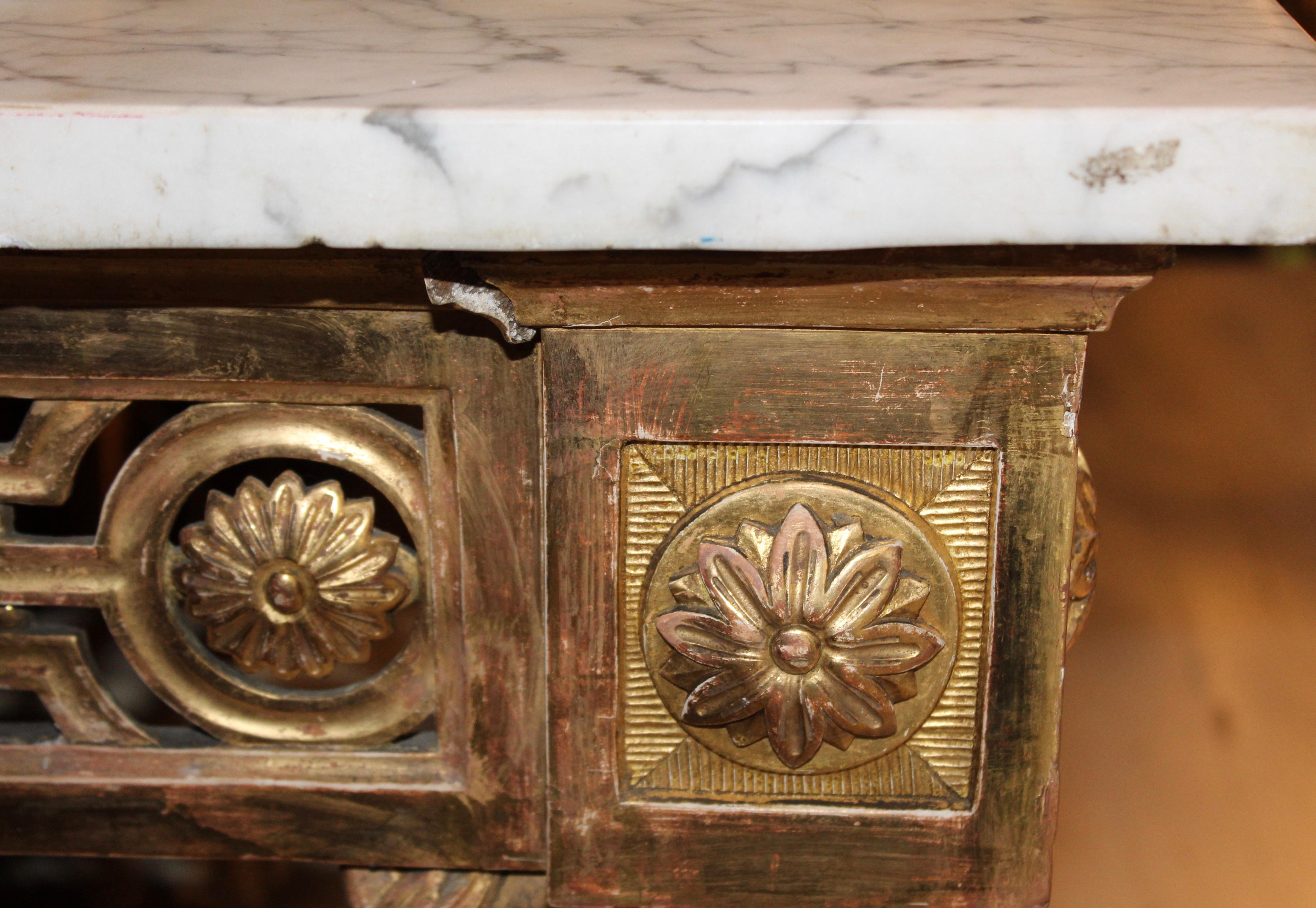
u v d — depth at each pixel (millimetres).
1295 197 596
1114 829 1542
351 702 884
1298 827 1537
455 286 719
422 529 838
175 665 883
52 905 1412
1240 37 798
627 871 840
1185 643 1910
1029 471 737
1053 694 778
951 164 596
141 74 697
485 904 912
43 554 852
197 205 624
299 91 652
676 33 833
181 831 913
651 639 787
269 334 784
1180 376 2797
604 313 708
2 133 618
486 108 612
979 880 822
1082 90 636
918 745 802
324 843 909
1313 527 2199
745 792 821
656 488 764
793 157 598
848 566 753
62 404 828
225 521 833
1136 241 605
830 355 722
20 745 907
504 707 861
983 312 696
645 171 605
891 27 847
